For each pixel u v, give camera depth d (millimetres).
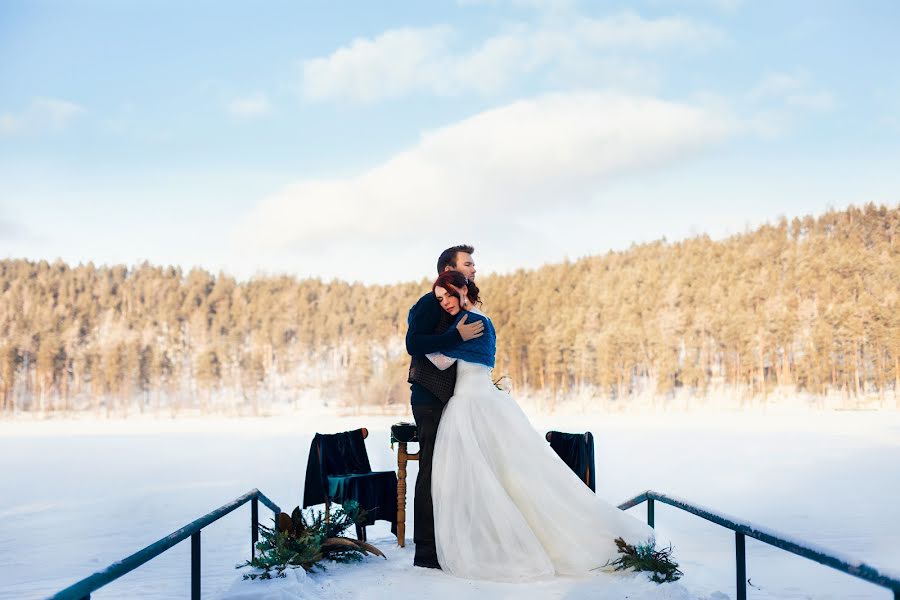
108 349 121438
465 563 3746
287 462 23688
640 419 64688
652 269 105000
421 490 4031
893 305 86062
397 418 88438
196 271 137125
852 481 15562
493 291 116125
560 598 3299
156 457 27906
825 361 85688
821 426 45594
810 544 2250
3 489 17016
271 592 3287
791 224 107438
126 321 127562
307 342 127000
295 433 50438
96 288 131250
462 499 3869
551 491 3865
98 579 2135
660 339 96062
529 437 3963
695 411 84375
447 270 4293
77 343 123875
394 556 4336
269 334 127000
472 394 4035
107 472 21516
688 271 102250
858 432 38000
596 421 60812
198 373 118500
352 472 4902
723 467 18984
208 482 17688
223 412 111438
